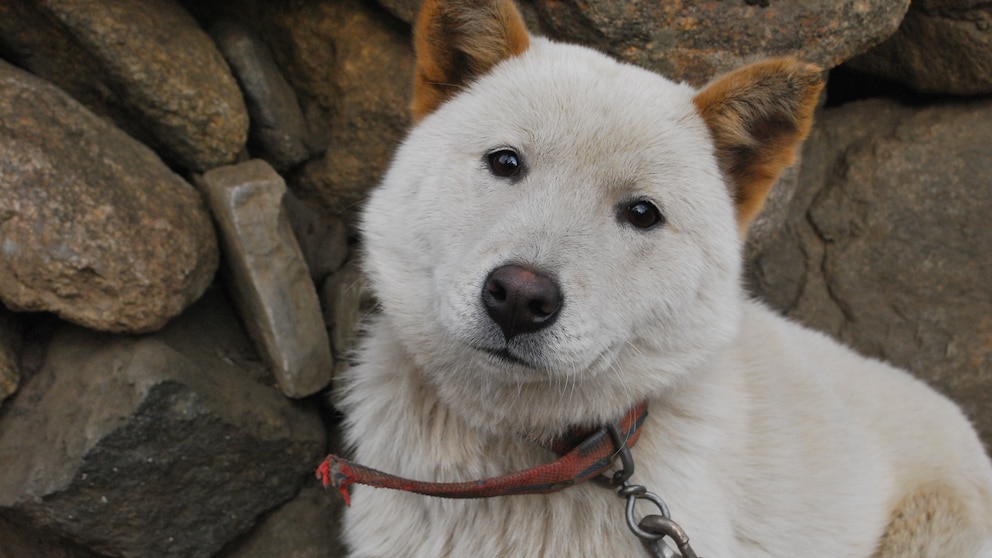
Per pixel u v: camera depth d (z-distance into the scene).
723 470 0.67
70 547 0.74
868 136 0.94
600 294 0.60
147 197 0.73
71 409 0.72
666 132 0.63
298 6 0.84
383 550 0.66
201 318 0.79
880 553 0.75
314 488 0.80
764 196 0.67
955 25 0.88
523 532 0.63
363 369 0.68
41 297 0.70
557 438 0.64
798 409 0.72
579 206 0.61
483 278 0.59
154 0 0.77
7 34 0.74
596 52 0.68
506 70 0.65
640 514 0.63
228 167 0.80
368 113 0.85
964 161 0.90
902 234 0.91
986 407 0.91
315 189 0.88
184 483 0.74
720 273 0.64
